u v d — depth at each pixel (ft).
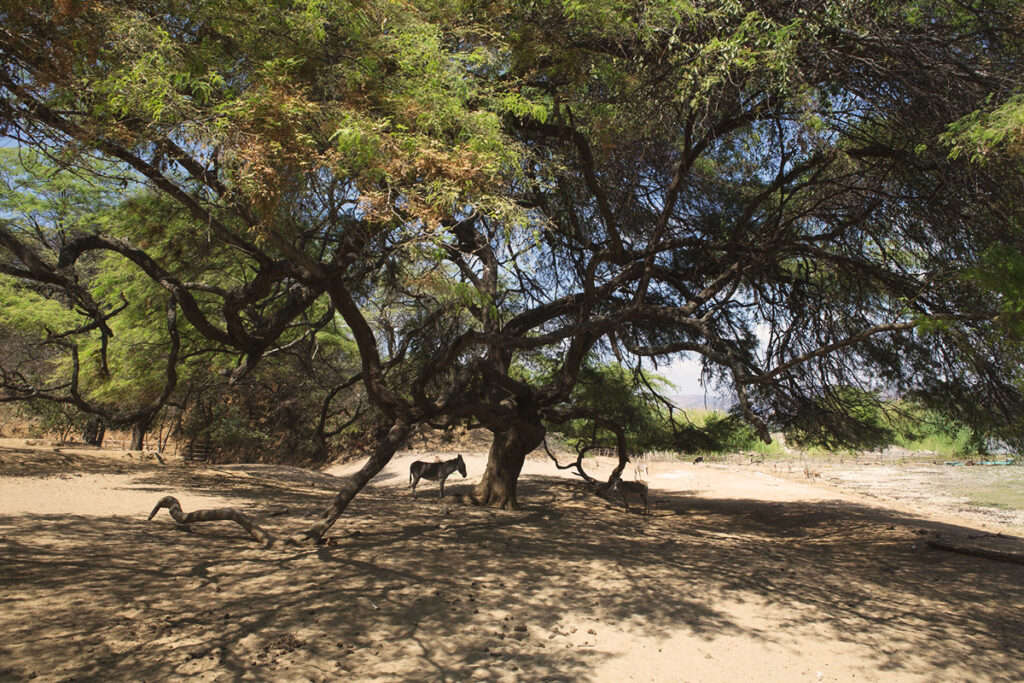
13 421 101.45
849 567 37.35
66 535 29.43
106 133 21.67
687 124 33.37
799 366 45.60
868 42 28.35
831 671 21.35
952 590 32.96
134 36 21.38
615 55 32.48
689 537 44.01
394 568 28.66
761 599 28.81
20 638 17.97
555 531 41.55
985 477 112.27
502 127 30.27
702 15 28.91
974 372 36.42
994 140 23.41
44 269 28.60
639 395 65.87
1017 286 23.75
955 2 29.25
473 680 18.35
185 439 119.55
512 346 36.88
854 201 38.50
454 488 70.44
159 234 36.94
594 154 36.94
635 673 19.88
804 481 105.40
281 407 115.34
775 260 41.88
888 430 49.03
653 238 38.34
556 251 48.44
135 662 17.35
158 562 26.66
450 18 30.73
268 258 31.42
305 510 43.16
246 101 21.27
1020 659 23.57
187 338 55.52
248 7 23.43
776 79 27.84
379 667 18.60
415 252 25.82
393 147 22.71
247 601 22.94
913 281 38.42
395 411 37.06
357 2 24.14
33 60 20.77
